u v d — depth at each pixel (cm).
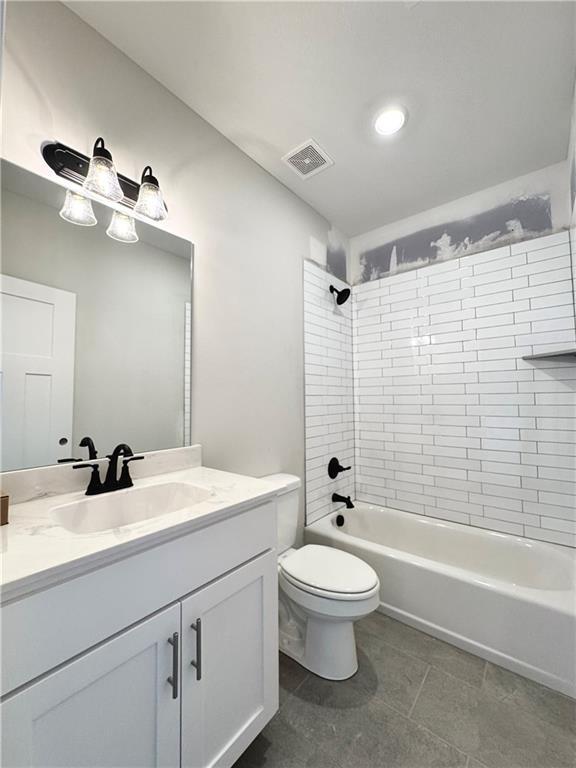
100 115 123
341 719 121
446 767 106
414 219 244
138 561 74
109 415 123
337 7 115
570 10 115
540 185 195
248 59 132
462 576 159
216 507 92
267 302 193
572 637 132
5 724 56
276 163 191
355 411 271
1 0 49
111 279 125
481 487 211
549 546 183
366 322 266
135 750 74
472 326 217
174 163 147
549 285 191
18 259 103
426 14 117
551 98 149
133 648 73
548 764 107
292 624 155
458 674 142
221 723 92
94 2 113
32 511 91
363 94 148
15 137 103
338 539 199
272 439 193
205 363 157
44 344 108
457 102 152
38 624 60
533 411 195
